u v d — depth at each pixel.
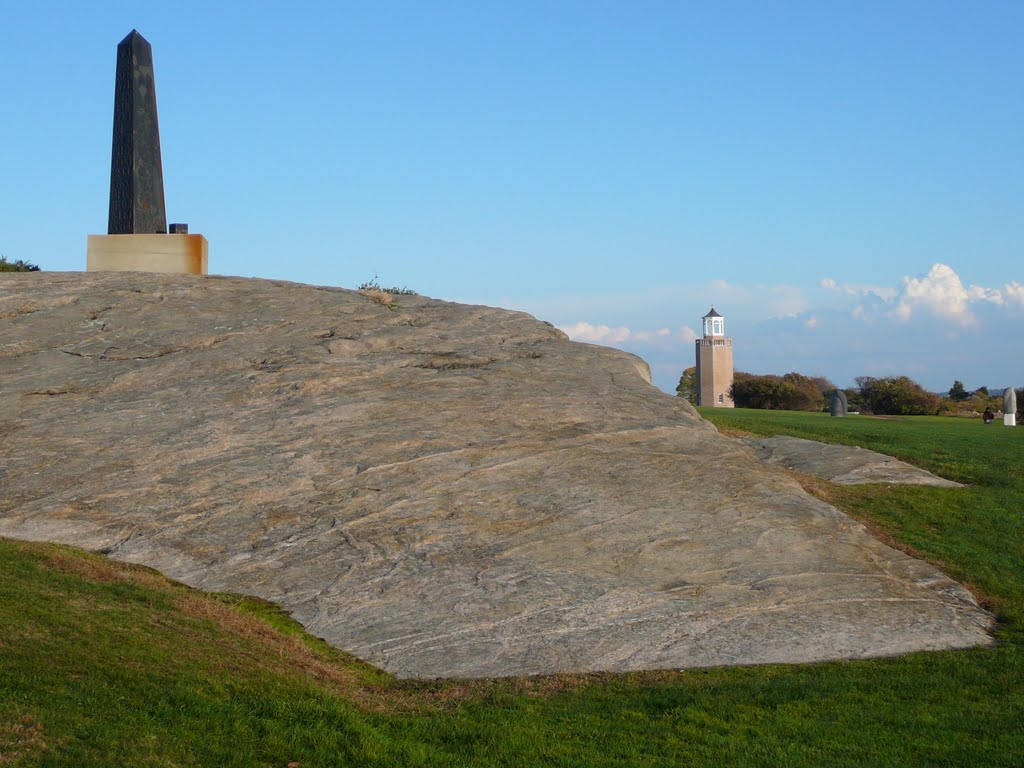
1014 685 11.68
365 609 13.38
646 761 9.38
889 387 65.12
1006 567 16.64
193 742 8.74
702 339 85.25
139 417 17.97
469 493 16.34
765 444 24.89
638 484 17.14
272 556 14.48
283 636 12.45
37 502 15.30
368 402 18.98
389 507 15.80
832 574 15.20
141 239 26.84
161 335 21.39
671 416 20.03
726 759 9.45
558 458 17.67
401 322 23.62
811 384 74.94
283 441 17.44
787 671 12.38
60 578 12.62
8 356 20.20
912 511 19.61
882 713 10.67
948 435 28.12
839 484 21.42
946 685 11.68
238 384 19.36
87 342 20.95
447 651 12.52
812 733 10.10
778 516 16.73
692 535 15.77
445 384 20.16
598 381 21.27
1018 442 26.72
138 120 27.20
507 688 11.55
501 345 22.89
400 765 9.05
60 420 17.73
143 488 15.83
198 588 13.66
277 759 8.84
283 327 22.30
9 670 9.22
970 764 9.28
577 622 13.30
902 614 14.26
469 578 14.16
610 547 15.20
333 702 10.41
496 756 9.45
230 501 15.69
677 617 13.59
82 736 8.33
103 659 10.03
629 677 12.06
